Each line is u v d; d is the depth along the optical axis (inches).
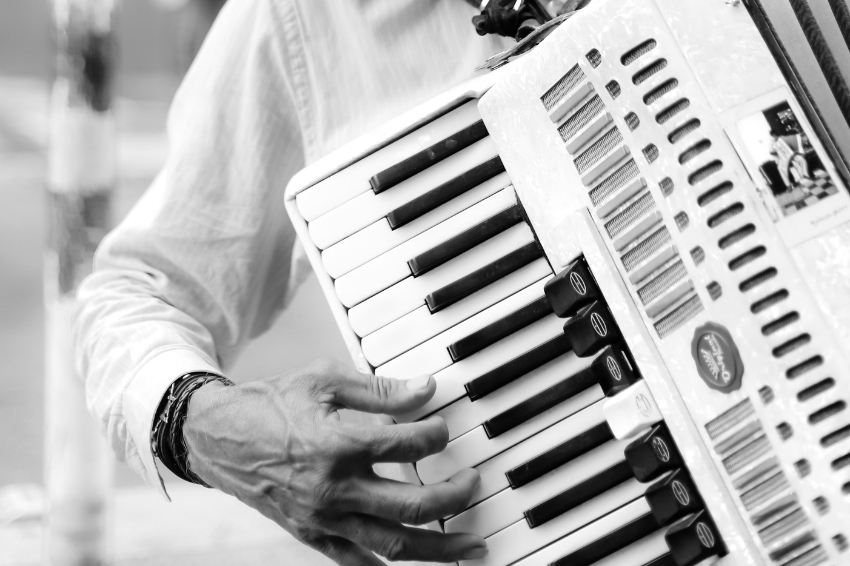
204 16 216.8
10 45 551.8
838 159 57.3
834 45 61.0
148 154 374.3
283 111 69.2
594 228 59.4
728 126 57.5
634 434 58.6
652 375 58.4
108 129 79.0
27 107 443.8
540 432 62.0
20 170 332.5
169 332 67.4
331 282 63.6
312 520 61.8
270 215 70.1
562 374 62.1
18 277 233.5
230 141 69.6
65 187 78.6
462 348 62.4
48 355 79.7
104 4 78.3
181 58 222.2
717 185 57.6
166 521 115.3
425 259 62.7
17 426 154.5
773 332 57.2
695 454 57.9
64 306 78.9
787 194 57.2
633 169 58.7
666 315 58.3
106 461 80.1
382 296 63.2
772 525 57.2
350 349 63.5
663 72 58.1
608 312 59.1
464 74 67.2
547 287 60.0
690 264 57.9
